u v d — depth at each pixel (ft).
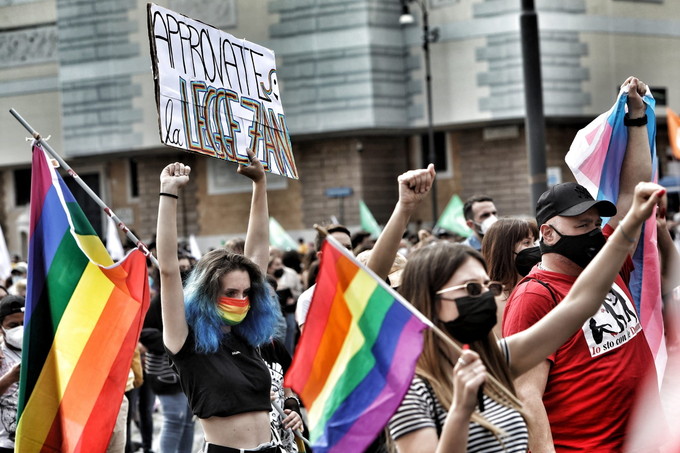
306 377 12.08
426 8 106.63
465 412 10.71
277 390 20.06
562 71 104.32
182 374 17.17
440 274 12.03
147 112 114.73
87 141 117.39
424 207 113.60
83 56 117.29
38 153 17.72
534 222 20.33
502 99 103.96
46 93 124.67
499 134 108.37
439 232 59.26
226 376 17.06
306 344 12.12
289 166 20.39
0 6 126.31
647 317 18.11
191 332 17.11
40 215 17.52
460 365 10.83
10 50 126.11
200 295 17.06
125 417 26.32
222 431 17.07
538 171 48.14
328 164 112.27
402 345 11.57
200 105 18.21
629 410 15.44
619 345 15.58
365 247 33.78
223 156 18.66
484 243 19.92
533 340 12.79
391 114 107.04
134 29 115.03
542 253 15.98
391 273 19.33
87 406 16.84
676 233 64.08
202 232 120.06
